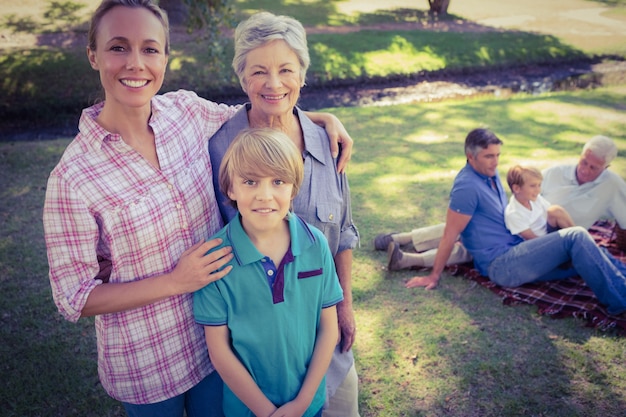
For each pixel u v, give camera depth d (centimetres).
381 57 1212
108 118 164
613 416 280
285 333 177
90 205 156
